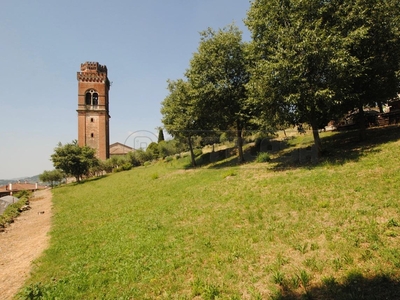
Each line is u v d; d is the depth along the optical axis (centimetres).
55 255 896
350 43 1379
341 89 1365
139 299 545
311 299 447
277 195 1065
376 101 1748
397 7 1578
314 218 772
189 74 2386
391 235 593
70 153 4878
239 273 575
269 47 1517
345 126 2505
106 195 2231
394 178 923
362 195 850
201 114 2516
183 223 998
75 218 1499
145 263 703
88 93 6838
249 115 2159
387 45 1566
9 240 1252
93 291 600
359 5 1469
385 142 1506
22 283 719
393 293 421
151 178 2678
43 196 3331
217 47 2198
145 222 1103
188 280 589
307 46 1302
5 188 6981
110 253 817
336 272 511
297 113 1538
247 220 886
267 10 1594
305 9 1443
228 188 1413
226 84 2123
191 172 2530
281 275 521
